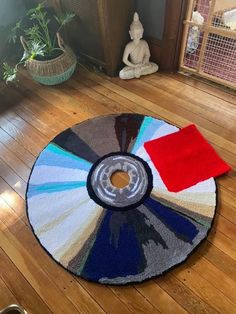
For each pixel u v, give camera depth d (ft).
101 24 5.87
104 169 5.01
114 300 3.74
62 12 6.53
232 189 4.65
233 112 5.80
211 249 4.04
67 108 6.18
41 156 5.31
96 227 4.34
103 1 5.41
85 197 4.69
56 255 4.12
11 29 6.70
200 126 5.57
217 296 3.67
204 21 5.82
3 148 5.55
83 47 6.98
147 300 3.70
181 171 4.89
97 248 4.13
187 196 4.58
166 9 5.77
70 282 3.91
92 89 6.57
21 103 6.40
